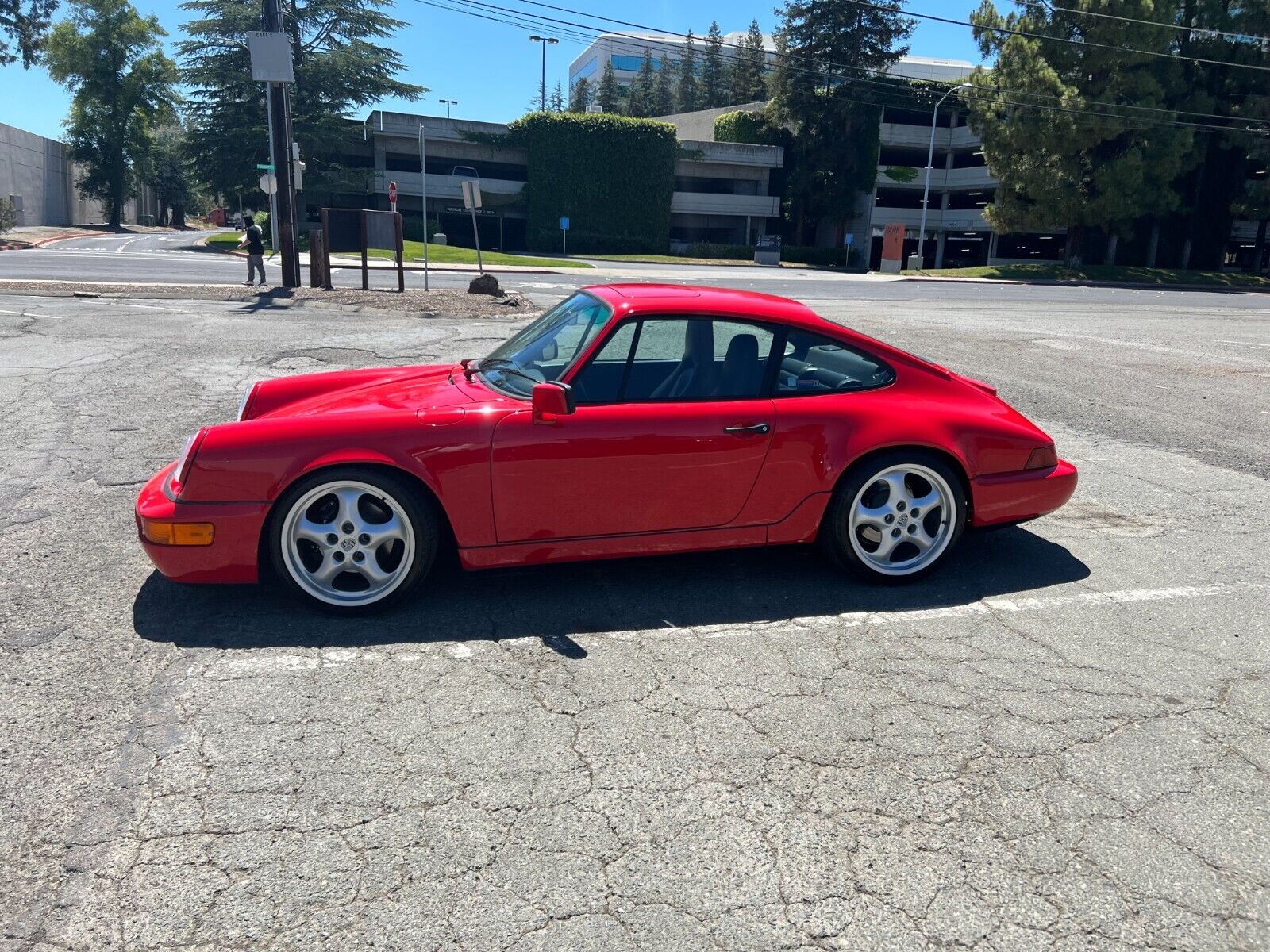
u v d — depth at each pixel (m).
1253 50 45.62
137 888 2.31
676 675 3.48
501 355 4.60
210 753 2.89
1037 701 3.34
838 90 59.09
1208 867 2.49
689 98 105.31
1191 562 4.82
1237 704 3.35
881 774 2.88
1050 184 43.75
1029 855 2.52
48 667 3.41
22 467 6.08
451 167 60.28
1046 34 43.88
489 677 3.43
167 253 36.19
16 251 31.84
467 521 3.87
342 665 3.49
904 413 4.25
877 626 3.96
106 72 72.88
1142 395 9.73
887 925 2.25
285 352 10.66
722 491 4.09
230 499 3.72
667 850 2.51
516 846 2.51
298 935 2.17
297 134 52.44
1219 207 51.75
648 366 4.05
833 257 61.81
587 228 59.00
